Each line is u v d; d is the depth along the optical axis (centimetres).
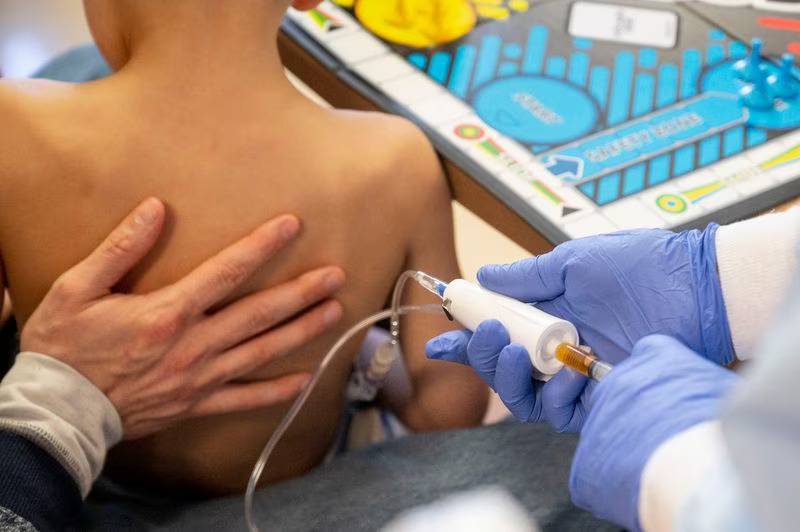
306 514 98
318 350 103
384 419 119
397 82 112
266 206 94
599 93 111
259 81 92
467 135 106
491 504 94
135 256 92
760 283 83
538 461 101
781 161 103
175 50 90
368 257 101
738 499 56
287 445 109
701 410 67
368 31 119
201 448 106
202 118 91
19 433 89
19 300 101
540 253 98
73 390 93
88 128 91
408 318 109
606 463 69
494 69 114
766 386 48
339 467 103
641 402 70
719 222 96
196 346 94
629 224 96
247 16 89
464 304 88
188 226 93
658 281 86
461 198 104
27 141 91
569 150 104
